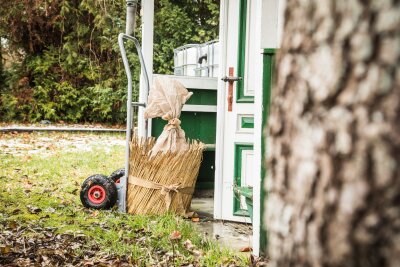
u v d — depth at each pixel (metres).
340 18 1.17
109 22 16.67
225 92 5.24
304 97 1.24
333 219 1.17
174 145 5.21
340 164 1.16
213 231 4.80
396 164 1.09
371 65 1.12
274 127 1.35
